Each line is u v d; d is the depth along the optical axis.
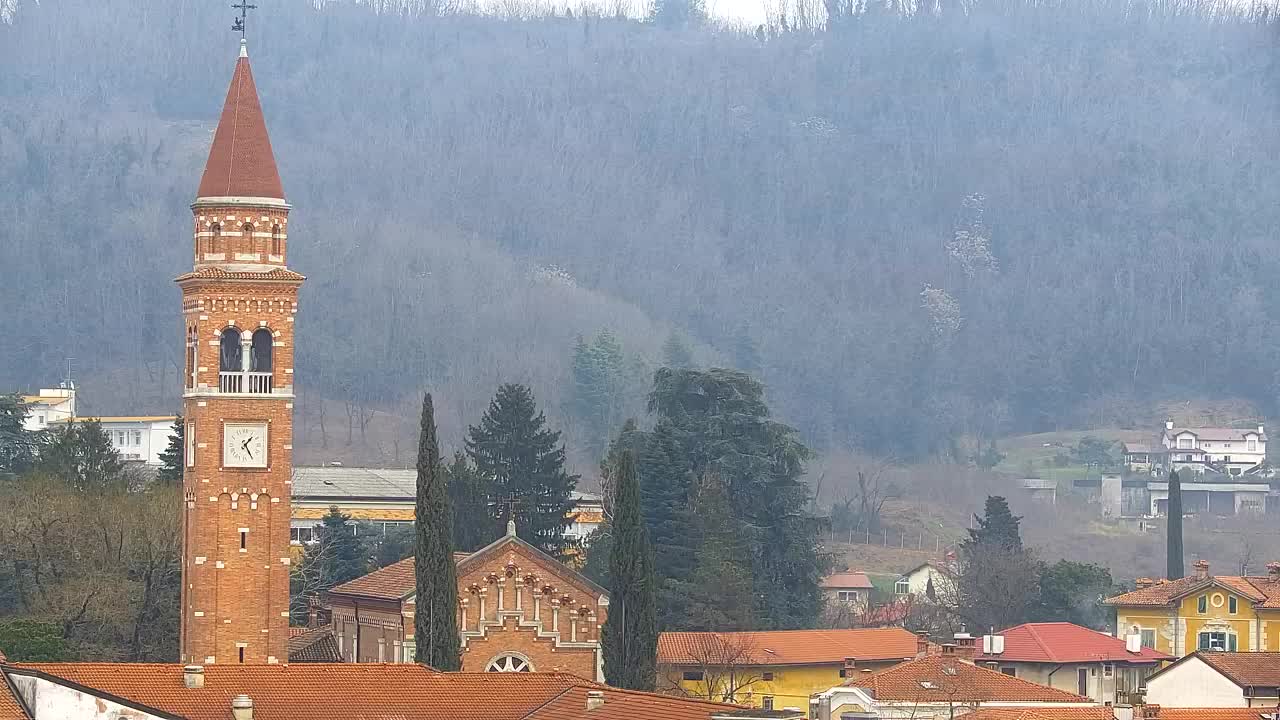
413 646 161.25
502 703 118.69
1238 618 195.25
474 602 160.38
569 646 162.38
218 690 114.75
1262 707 147.25
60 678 99.94
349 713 115.31
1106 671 183.50
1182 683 157.88
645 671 153.38
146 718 100.56
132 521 176.62
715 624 195.12
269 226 153.75
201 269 152.88
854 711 154.50
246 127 154.75
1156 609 197.00
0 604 174.88
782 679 176.62
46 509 176.75
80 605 169.25
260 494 152.38
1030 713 133.25
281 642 152.38
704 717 111.19
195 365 153.75
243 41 156.50
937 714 152.88
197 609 151.25
